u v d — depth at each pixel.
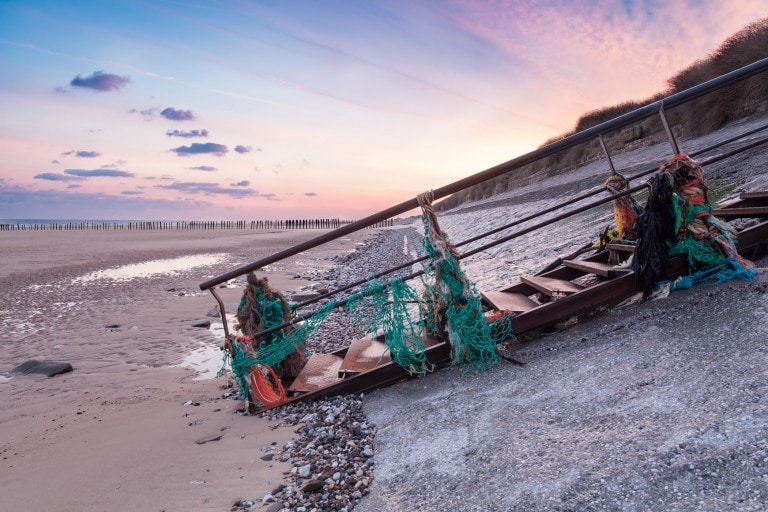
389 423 4.84
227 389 7.21
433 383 5.47
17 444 5.73
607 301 5.61
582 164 36.06
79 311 14.90
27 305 16.28
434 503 3.27
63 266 28.34
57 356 10.11
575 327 5.61
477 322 5.49
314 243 5.98
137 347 10.53
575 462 3.11
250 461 4.61
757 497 2.39
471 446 3.82
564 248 11.12
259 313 6.50
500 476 3.29
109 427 5.95
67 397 7.51
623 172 20.30
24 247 45.28
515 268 11.53
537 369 4.83
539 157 5.37
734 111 19.44
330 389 5.87
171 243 50.69
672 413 3.26
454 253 5.62
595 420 3.54
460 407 4.57
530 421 3.87
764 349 3.61
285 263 27.98
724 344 3.92
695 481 2.62
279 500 3.87
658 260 5.23
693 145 18.80
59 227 129.12
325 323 11.16
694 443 2.86
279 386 6.03
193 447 5.06
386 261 26.56
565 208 17.19
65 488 4.41
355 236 64.25
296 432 5.15
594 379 4.14
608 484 2.80
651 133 29.20
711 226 5.31
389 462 4.09
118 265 28.48
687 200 5.32
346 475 4.07
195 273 23.72
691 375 3.65
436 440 4.12
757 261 5.36
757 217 6.28
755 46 19.20
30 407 7.15
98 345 10.84
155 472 4.55
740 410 3.01
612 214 12.01
